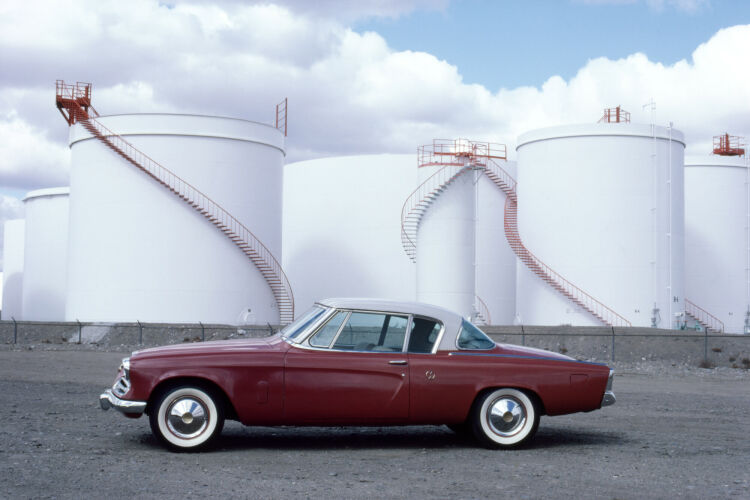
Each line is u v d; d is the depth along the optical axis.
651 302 39.09
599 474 8.30
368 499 7.05
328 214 51.28
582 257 39.25
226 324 40.69
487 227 47.94
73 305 41.84
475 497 7.20
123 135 40.44
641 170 39.28
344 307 9.62
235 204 41.16
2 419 11.45
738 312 50.75
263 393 9.17
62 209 59.50
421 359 9.53
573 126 39.66
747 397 16.84
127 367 9.09
